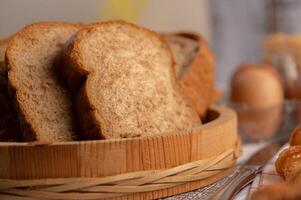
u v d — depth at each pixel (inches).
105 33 25.3
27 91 24.7
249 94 37.1
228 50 57.2
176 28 46.6
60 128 24.5
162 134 23.2
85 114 24.0
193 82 29.2
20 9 34.6
